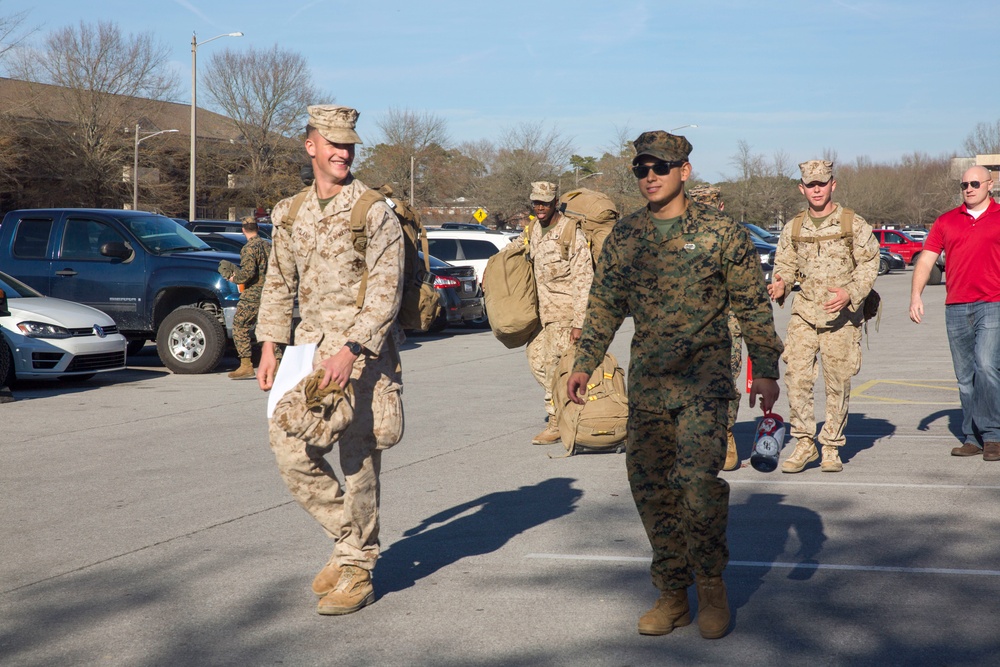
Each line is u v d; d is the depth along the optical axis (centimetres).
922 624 411
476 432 878
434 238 2092
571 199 801
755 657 381
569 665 376
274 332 447
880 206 11138
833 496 634
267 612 439
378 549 449
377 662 382
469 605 444
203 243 1506
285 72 7069
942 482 667
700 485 382
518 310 801
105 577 490
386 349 439
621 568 493
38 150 5712
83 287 1405
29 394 1157
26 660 390
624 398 757
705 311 391
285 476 424
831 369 700
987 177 724
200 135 7156
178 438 866
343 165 429
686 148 393
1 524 589
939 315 2211
